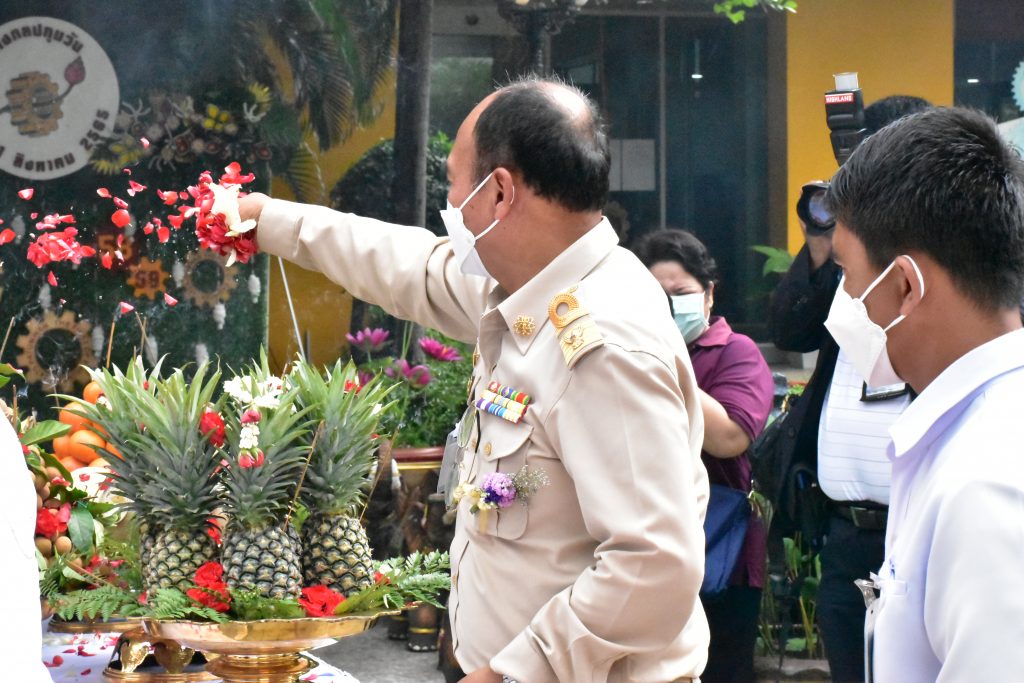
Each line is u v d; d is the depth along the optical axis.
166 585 2.01
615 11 6.64
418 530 4.94
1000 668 1.05
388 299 2.38
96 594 1.96
